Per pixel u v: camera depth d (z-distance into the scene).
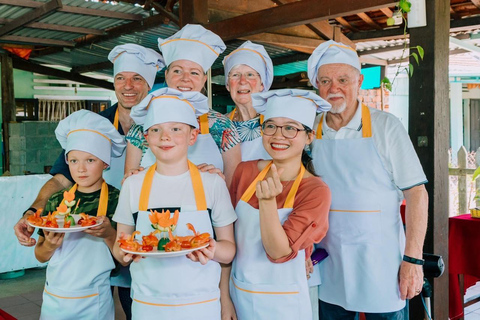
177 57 2.43
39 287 5.27
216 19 5.92
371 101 8.97
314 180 2.03
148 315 1.96
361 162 2.29
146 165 2.39
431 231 3.32
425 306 2.56
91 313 2.38
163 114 1.93
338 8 4.28
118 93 2.82
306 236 1.92
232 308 2.16
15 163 9.20
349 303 2.31
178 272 1.94
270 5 6.55
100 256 2.37
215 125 2.46
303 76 8.49
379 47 7.87
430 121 3.35
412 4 3.34
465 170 5.49
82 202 2.45
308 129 2.02
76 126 2.41
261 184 1.80
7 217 5.44
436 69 3.34
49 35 8.26
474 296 4.39
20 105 11.56
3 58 9.45
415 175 2.20
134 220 2.05
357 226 2.28
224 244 2.01
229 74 2.85
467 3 5.57
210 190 2.03
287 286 1.98
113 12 6.88
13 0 6.42
